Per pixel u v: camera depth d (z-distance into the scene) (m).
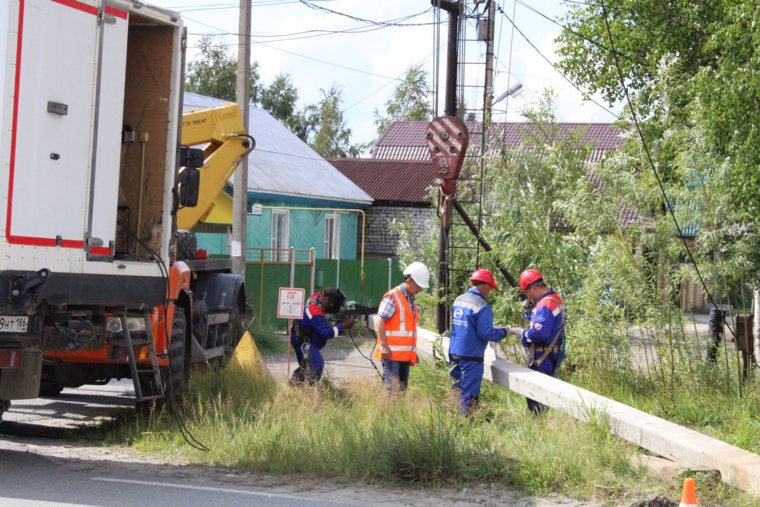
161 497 10.67
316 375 18.41
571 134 23.55
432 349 18.72
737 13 20.05
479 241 20.64
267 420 14.34
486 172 22.47
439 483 11.66
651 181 18.02
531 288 16.30
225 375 18.31
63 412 17.56
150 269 13.96
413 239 31.19
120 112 13.27
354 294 39.16
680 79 20.17
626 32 32.88
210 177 22.80
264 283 34.22
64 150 12.36
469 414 15.28
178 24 14.59
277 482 11.82
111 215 13.20
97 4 12.82
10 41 11.52
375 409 15.05
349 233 50.59
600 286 17.89
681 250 17.53
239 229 27.22
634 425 12.38
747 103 18.64
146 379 15.14
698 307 43.19
